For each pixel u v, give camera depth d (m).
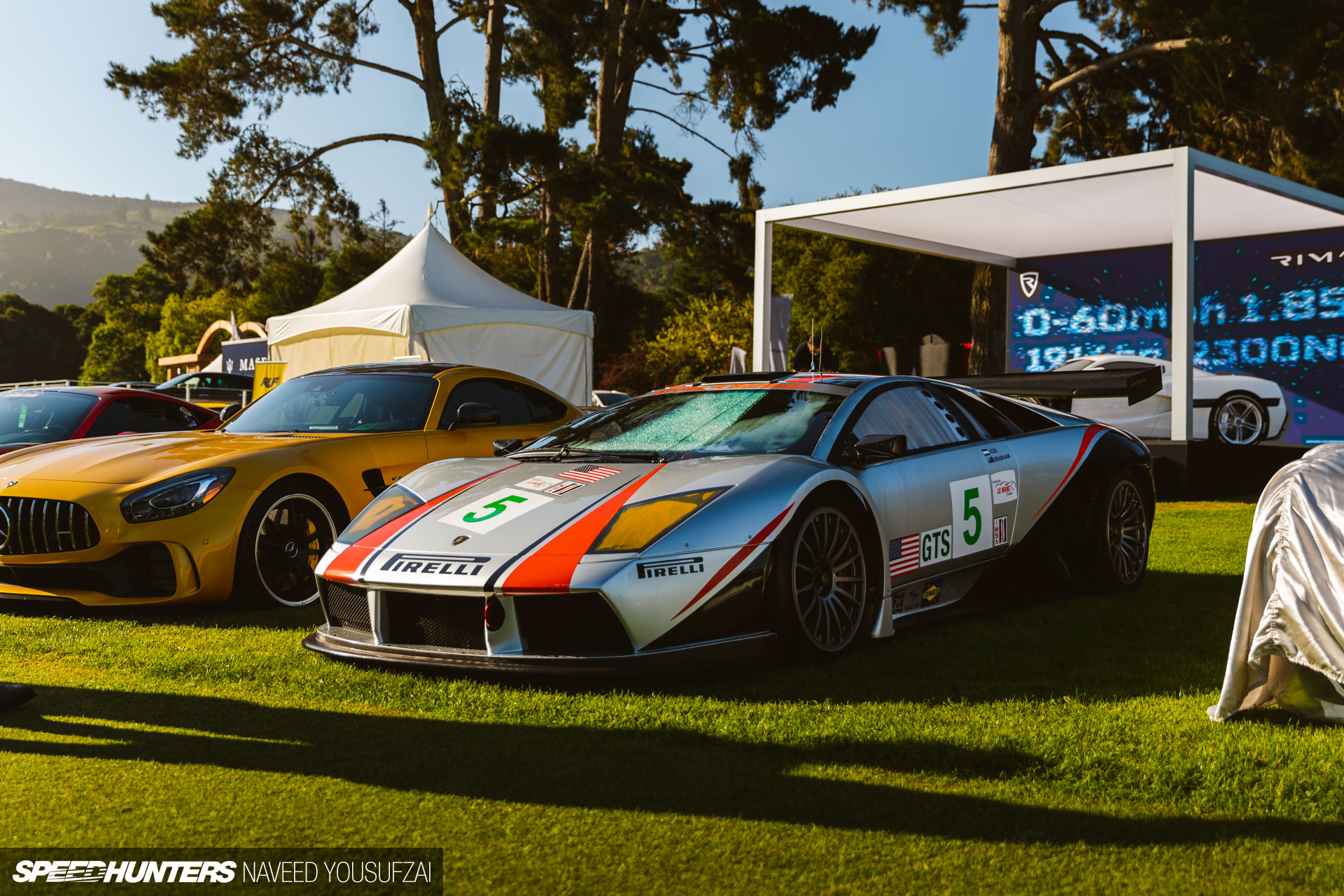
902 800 2.15
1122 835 1.96
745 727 2.65
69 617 4.42
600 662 2.97
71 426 6.32
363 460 4.91
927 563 3.83
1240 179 10.57
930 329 33.59
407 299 11.79
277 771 2.37
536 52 23.16
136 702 2.96
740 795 2.19
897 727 2.62
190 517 4.34
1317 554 2.53
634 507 3.23
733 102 24.20
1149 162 10.01
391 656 3.21
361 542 3.43
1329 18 14.80
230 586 4.45
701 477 3.38
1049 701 2.87
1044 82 22.19
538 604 3.02
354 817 2.09
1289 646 2.53
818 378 4.20
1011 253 16.33
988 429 4.39
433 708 2.87
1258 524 2.66
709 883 1.78
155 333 83.94
